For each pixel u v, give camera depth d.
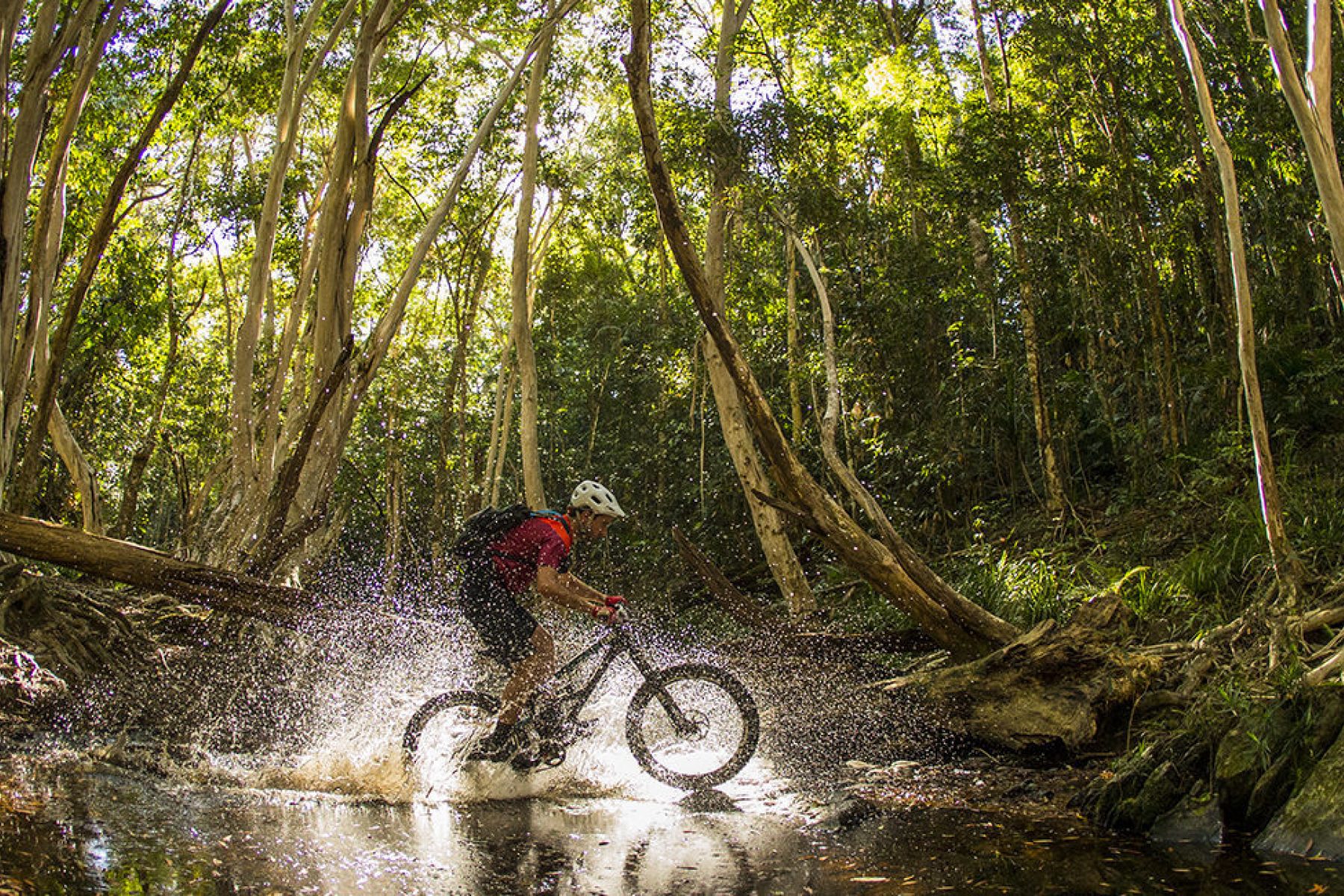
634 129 19.66
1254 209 11.93
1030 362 12.34
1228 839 4.40
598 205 21.41
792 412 16.19
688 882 3.77
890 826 4.71
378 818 4.68
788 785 5.68
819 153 13.92
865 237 14.72
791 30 16.41
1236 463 10.32
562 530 5.76
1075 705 5.99
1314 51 5.76
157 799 4.80
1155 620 7.50
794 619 9.29
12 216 7.84
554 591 5.56
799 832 4.59
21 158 7.91
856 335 14.05
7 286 7.83
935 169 13.16
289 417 15.08
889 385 14.30
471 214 20.89
